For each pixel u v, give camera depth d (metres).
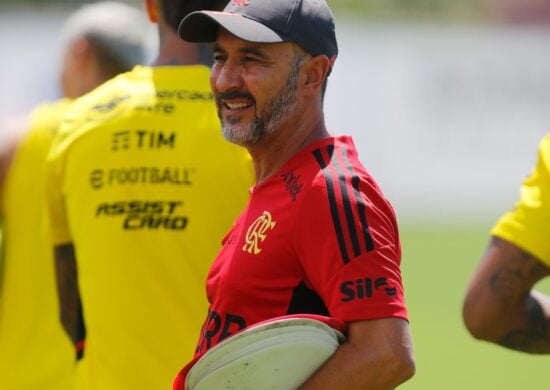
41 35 57.41
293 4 10.73
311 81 10.91
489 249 12.32
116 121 13.47
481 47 61.03
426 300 38.50
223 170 13.17
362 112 60.75
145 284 13.13
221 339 10.49
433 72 60.97
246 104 10.81
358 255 9.87
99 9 17.75
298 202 10.24
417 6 72.62
